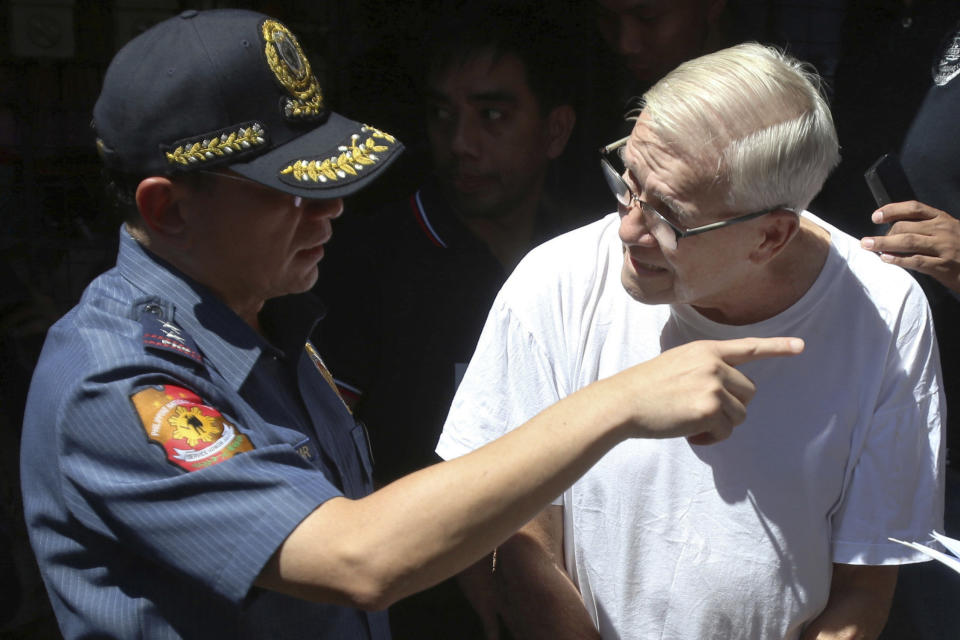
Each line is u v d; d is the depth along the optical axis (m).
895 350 1.55
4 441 2.76
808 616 1.62
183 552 1.17
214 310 1.33
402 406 2.46
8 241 3.13
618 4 2.48
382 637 1.52
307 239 1.33
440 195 2.48
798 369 1.55
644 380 1.18
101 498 1.18
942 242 1.83
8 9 3.08
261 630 1.28
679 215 1.38
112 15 3.12
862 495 1.57
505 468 1.13
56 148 3.16
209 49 1.24
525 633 1.69
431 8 2.55
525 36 2.40
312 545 1.14
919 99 2.29
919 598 2.15
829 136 1.40
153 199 1.25
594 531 1.63
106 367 1.20
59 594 1.27
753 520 1.57
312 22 2.91
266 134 1.25
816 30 2.75
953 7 2.27
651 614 1.63
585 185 2.59
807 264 1.53
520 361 1.64
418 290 2.44
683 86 1.37
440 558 1.12
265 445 1.28
